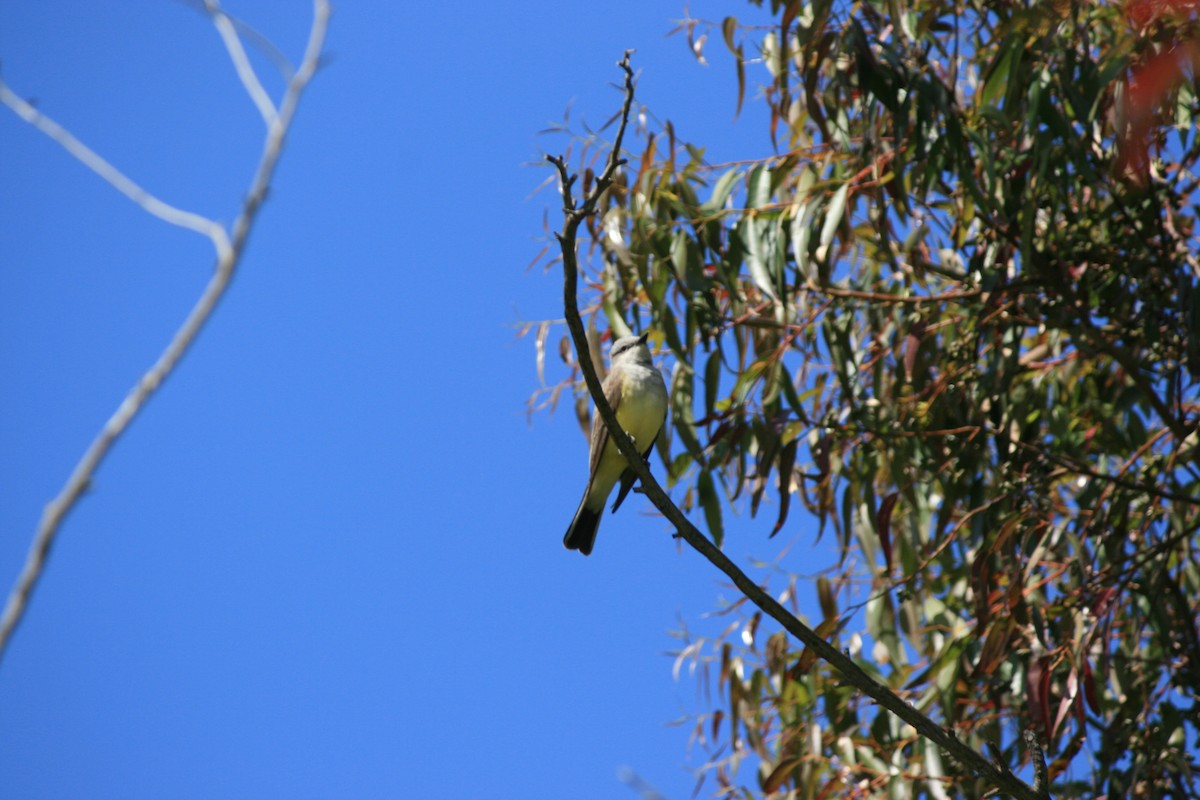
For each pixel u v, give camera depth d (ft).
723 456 38.60
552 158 25.46
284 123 17.72
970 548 38.14
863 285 39.42
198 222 16.92
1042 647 33.50
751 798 38.52
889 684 38.42
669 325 37.06
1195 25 24.85
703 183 38.99
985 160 33.40
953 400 37.11
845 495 38.88
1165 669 37.58
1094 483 37.73
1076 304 36.94
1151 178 34.76
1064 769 36.70
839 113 38.55
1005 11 37.24
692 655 39.58
